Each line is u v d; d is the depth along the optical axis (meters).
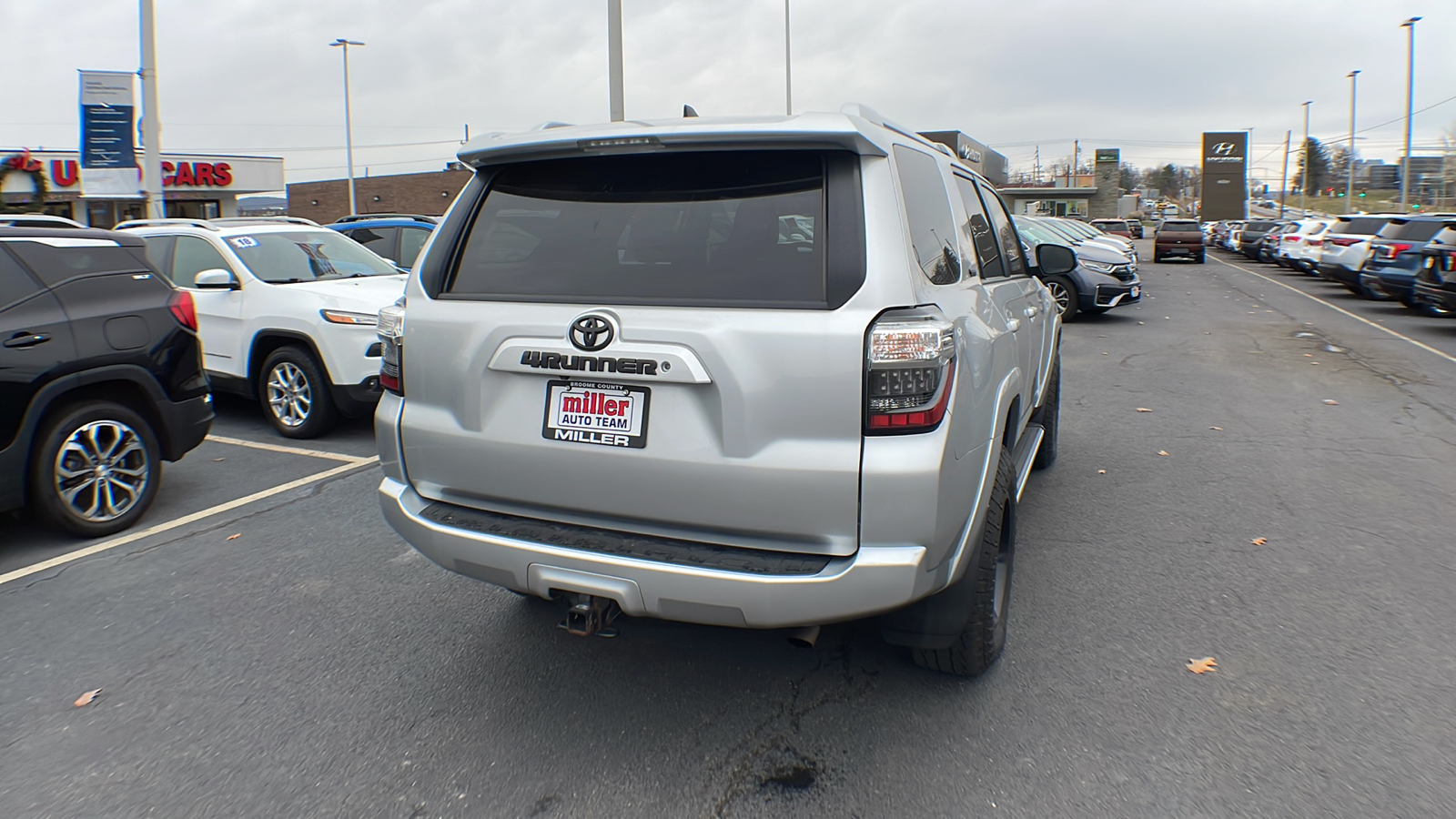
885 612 2.55
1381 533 4.89
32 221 5.27
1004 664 3.49
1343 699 3.21
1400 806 2.62
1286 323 15.06
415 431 3.02
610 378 2.65
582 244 2.85
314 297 7.04
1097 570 4.41
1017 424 3.96
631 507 2.71
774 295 2.57
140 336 5.21
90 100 13.35
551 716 3.18
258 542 4.95
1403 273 16.30
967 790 2.73
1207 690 3.28
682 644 3.69
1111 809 2.63
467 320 2.88
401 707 3.26
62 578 4.49
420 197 62.72
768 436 2.53
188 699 3.34
